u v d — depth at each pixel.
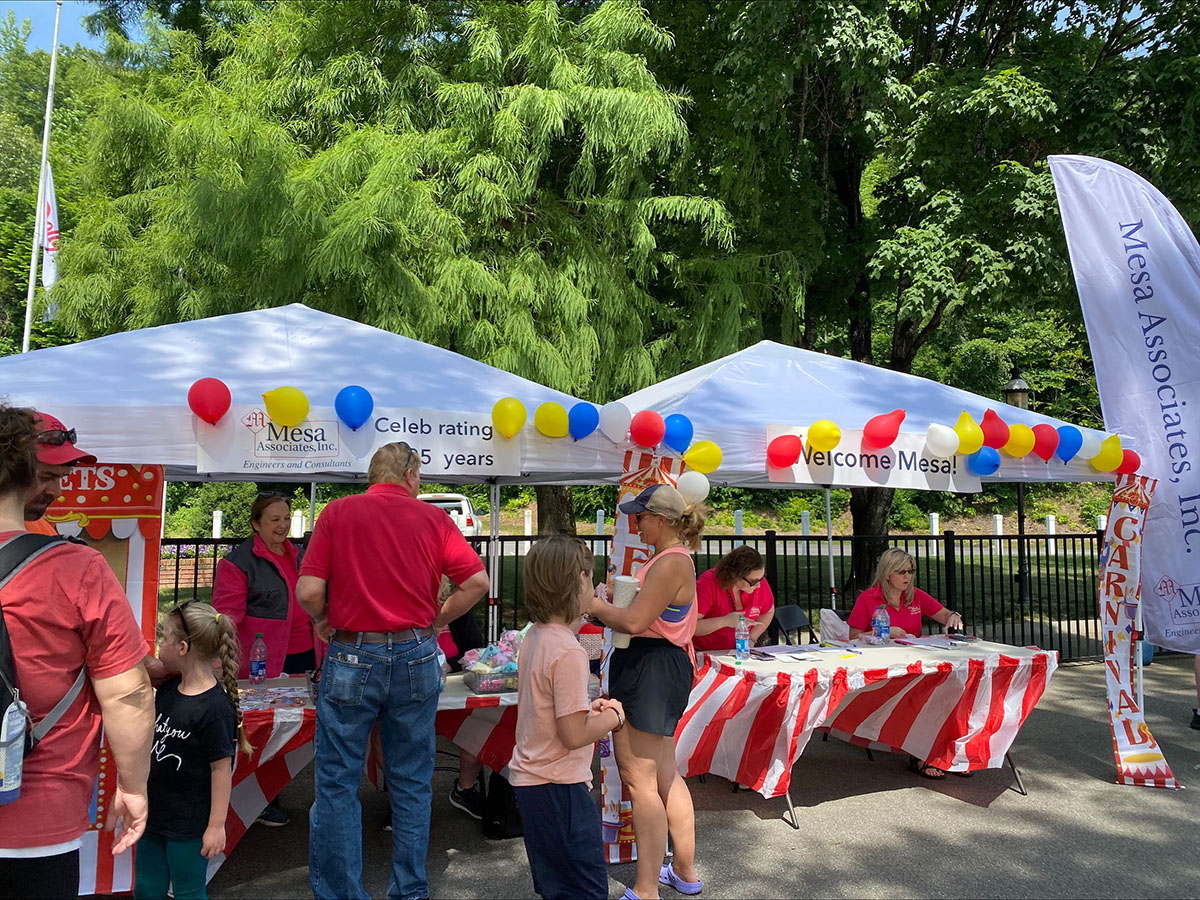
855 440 5.66
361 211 9.59
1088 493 31.73
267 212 9.71
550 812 3.19
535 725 3.25
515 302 11.09
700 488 4.66
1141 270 7.07
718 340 12.17
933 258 11.70
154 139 10.76
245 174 10.09
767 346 7.12
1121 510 6.07
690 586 3.95
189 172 10.41
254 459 4.41
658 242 13.16
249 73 12.01
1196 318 6.87
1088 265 7.26
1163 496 6.92
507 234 11.71
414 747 3.62
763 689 4.88
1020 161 12.91
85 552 2.28
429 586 3.64
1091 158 7.32
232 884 4.22
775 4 11.42
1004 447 5.97
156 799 3.48
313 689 4.36
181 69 12.56
